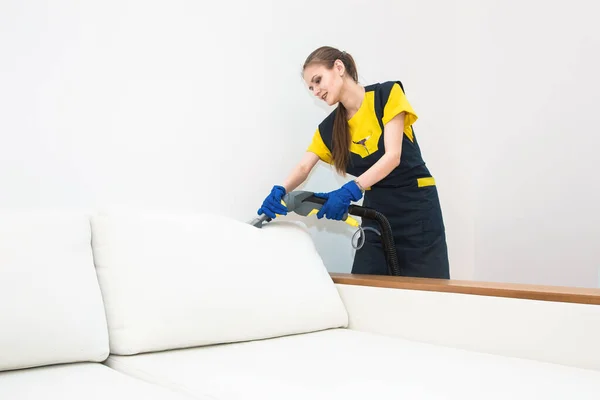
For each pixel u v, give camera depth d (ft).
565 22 8.79
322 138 6.49
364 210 5.96
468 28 9.61
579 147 8.60
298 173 6.39
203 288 4.28
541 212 8.95
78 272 3.87
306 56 7.03
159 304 4.07
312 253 5.38
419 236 6.40
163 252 4.29
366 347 4.22
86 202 5.10
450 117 9.20
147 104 5.54
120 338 3.97
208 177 5.99
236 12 6.31
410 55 8.50
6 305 3.40
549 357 3.92
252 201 6.40
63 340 3.58
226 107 6.18
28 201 4.76
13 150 4.70
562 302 3.89
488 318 4.25
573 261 8.61
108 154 5.25
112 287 4.10
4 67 4.66
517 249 9.18
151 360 3.85
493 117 9.53
